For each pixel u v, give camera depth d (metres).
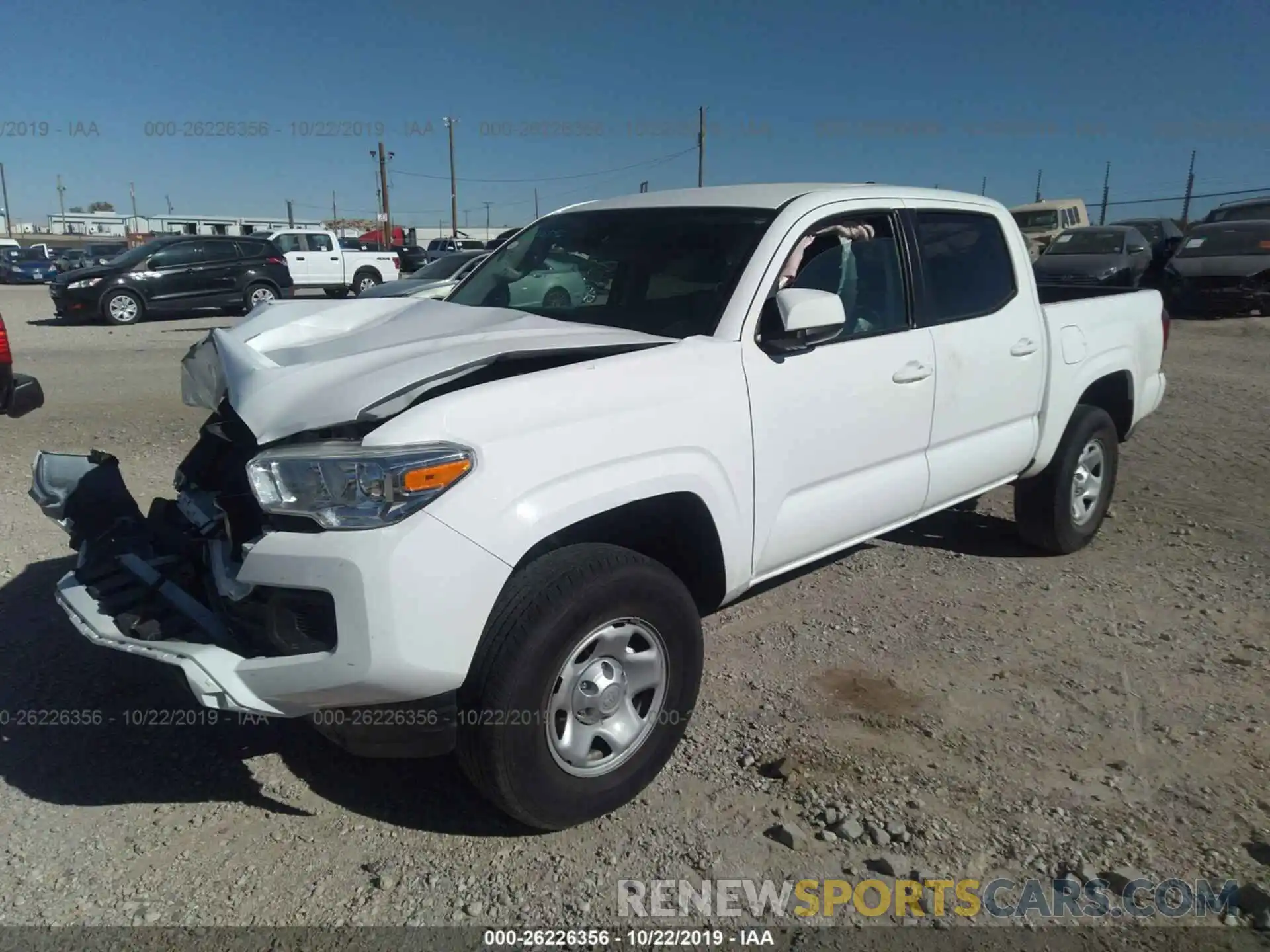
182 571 3.32
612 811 3.07
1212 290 16.44
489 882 2.80
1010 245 4.78
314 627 2.68
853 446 3.83
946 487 4.39
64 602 3.16
